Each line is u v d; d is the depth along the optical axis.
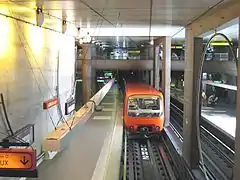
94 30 11.31
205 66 18.59
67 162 7.76
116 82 27.62
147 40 18.14
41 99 7.93
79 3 5.40
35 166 4.28
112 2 5.32
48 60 8.53
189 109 9.05
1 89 5.58
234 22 5.81
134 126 12.28
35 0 4.96
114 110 14.29
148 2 5.37
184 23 8.95
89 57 19.69
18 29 6.32
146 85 15.41
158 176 9.33
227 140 11.38
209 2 5.34
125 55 27.06
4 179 5.85
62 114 10.12
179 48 24.12
